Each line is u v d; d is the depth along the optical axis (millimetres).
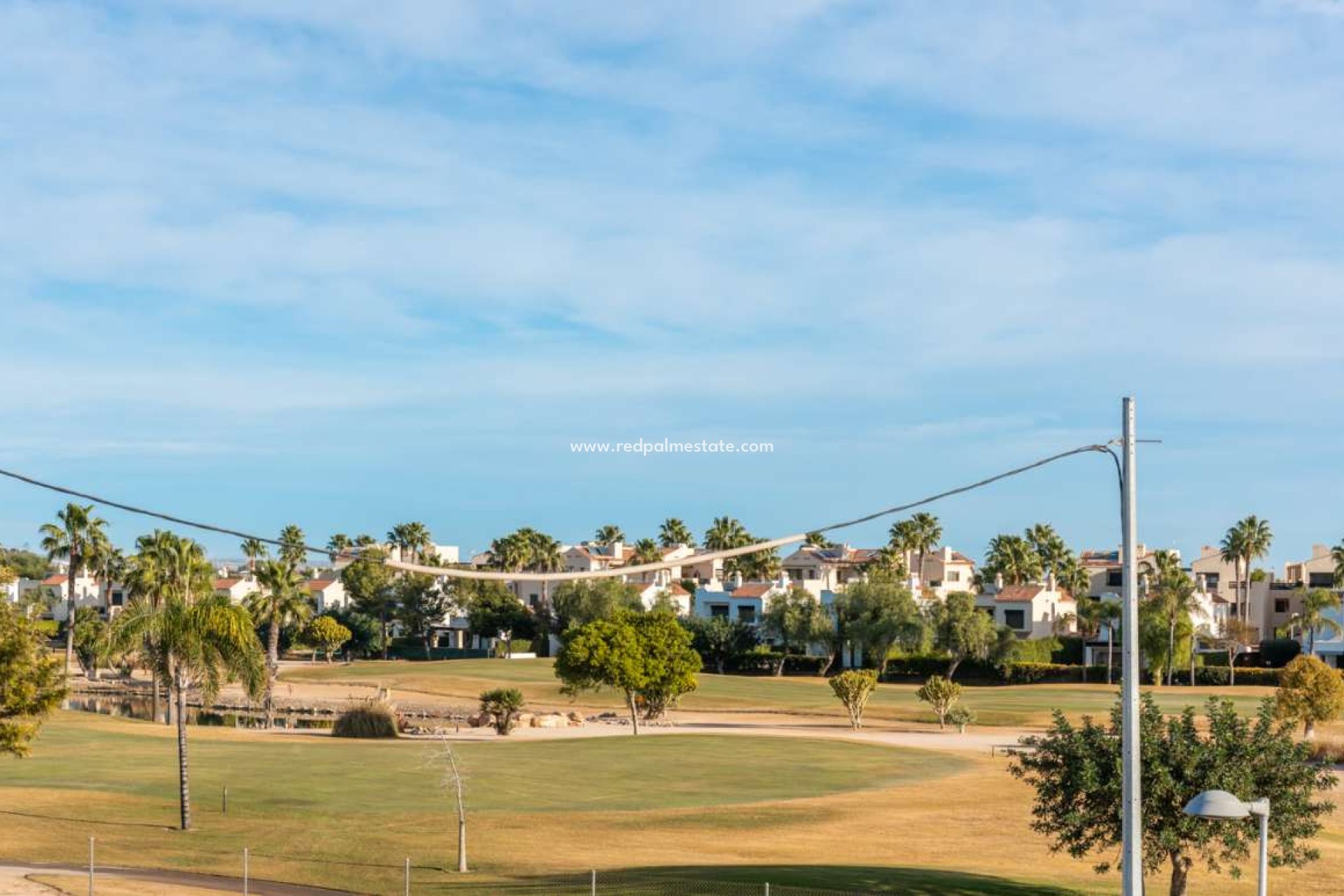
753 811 59094
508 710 105938
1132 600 22750
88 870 42156
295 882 42156
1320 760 85812
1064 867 47875
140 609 56500
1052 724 110188
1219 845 51781
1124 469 22719
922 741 94000
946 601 169125
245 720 121312
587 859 47281
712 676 165125
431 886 41938
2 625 49594
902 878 43188
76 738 83625
